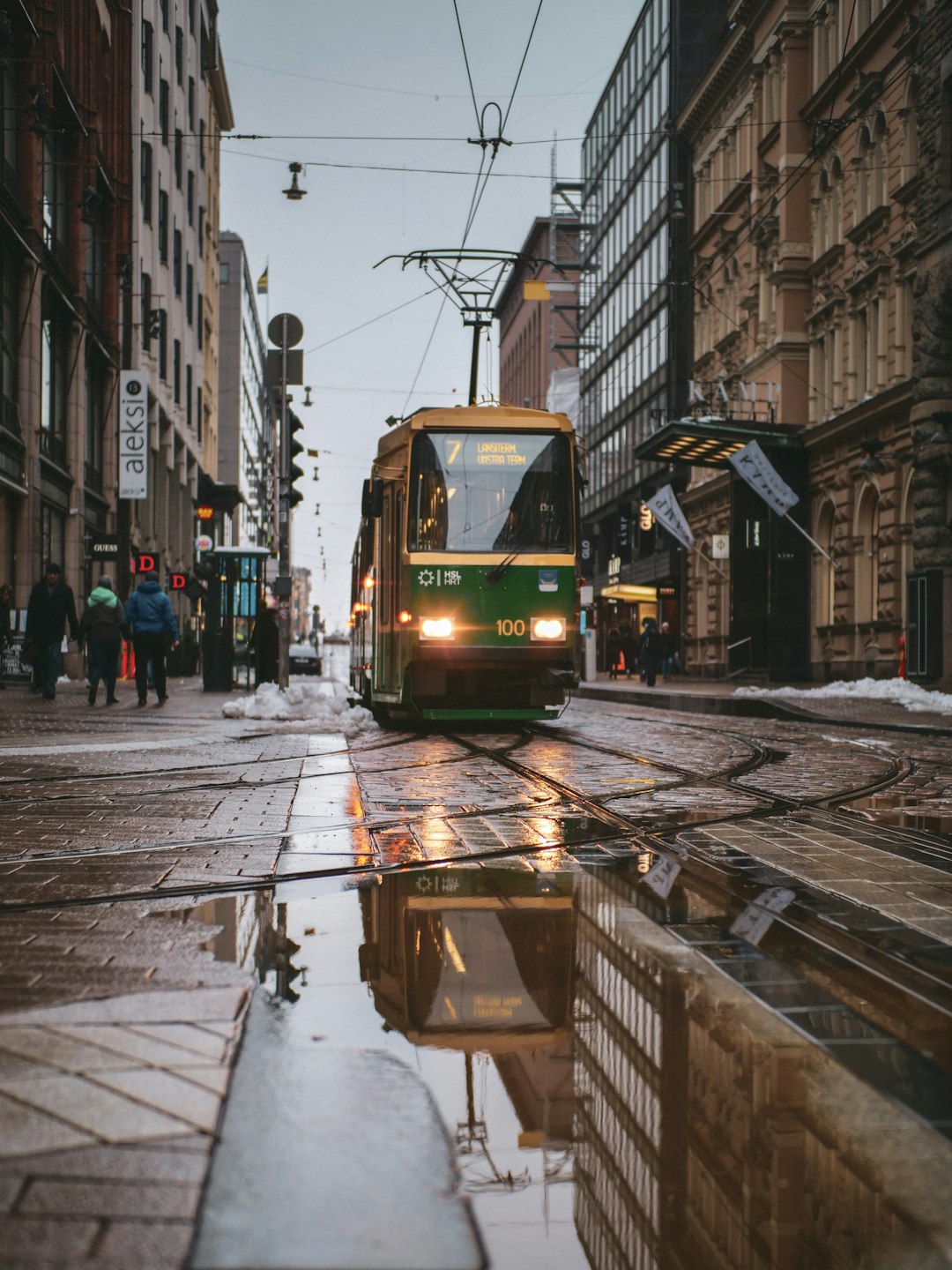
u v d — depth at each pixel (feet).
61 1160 7.90
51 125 88.58
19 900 16.72
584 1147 8.55
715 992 12.37
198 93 172.76
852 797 28.76
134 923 15.44
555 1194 7.80
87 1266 6.56
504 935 14.92
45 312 92.22
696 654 146.00
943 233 81.76
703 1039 10.91
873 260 96.89
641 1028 11.24
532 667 47.21
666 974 13.12
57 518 97.60
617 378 186.70
